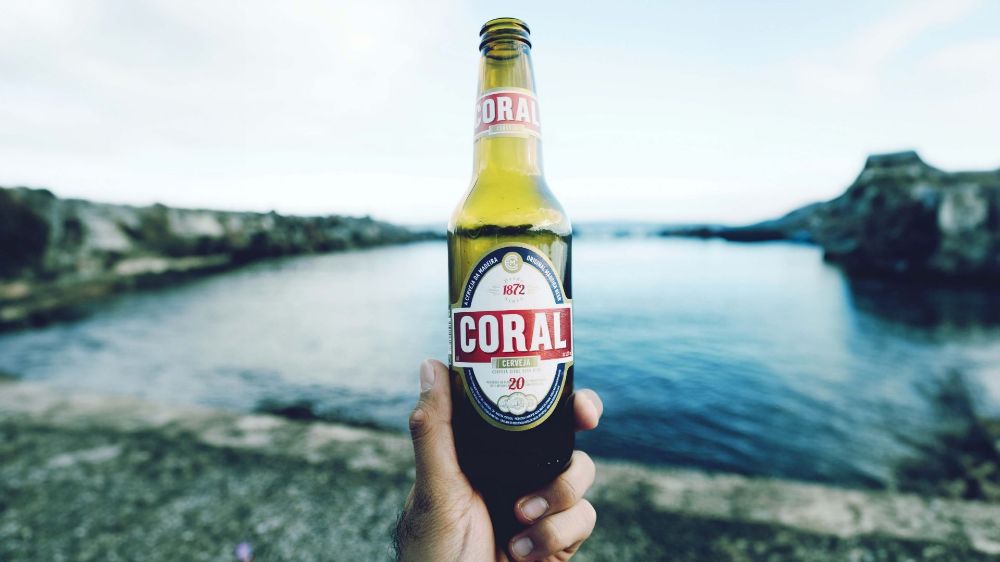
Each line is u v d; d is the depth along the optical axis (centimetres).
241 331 1534
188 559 355
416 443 155
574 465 155
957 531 386
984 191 2064
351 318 1728
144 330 1588
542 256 152
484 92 163
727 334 1425
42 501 428
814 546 369
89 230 2170
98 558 356
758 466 627
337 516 403
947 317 1627
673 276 2902
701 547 369
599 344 1310
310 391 941
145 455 515
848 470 620
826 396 902
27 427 595
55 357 1268
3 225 1881
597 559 355
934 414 810
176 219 2488
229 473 475
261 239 2794
